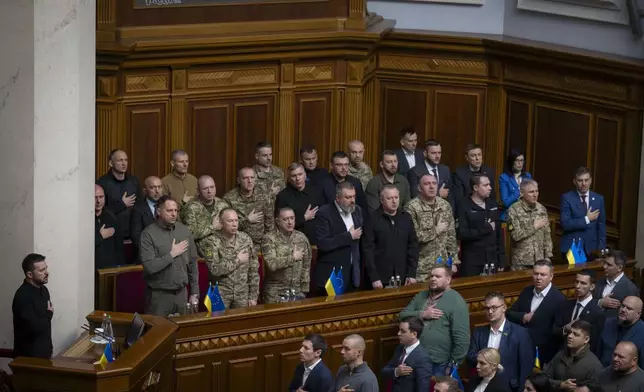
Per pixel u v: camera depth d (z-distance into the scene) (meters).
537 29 31.34
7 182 20.11
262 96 30.08
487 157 32.22
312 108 30.86
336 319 22.44
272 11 29.72
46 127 19.97
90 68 20.41
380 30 30.91
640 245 28.39
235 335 21.61
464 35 31.81
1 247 20.31
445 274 22.14
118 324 20.19
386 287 23.34
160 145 28.58
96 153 27.27
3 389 19.33
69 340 20.56
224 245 22.42
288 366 22.12
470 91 32.09
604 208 27.02
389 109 32.78
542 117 30.91
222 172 29.83
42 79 19.83
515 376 21.55
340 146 31.34
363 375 19.88
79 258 20.53
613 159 29.19
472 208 25.42
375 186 27.33
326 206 23.75
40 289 19.59
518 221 25.50
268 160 26.78
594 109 29.58
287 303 22.09
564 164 30.44
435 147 28.39
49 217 20.20
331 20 30.48
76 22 19.88
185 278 22.11
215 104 29.38
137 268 23.14
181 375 21.25
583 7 30.05
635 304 22.02
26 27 19.70
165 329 19.70
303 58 30.30
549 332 22.84
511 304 24.38
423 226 24.44
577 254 25.69
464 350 22.11
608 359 22.27
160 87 28.33
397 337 23.08
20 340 19.48
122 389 17.94
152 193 24.58
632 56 28.98
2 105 19.91
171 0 28.12
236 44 28.86
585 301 22.75
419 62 32.22
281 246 22.80
